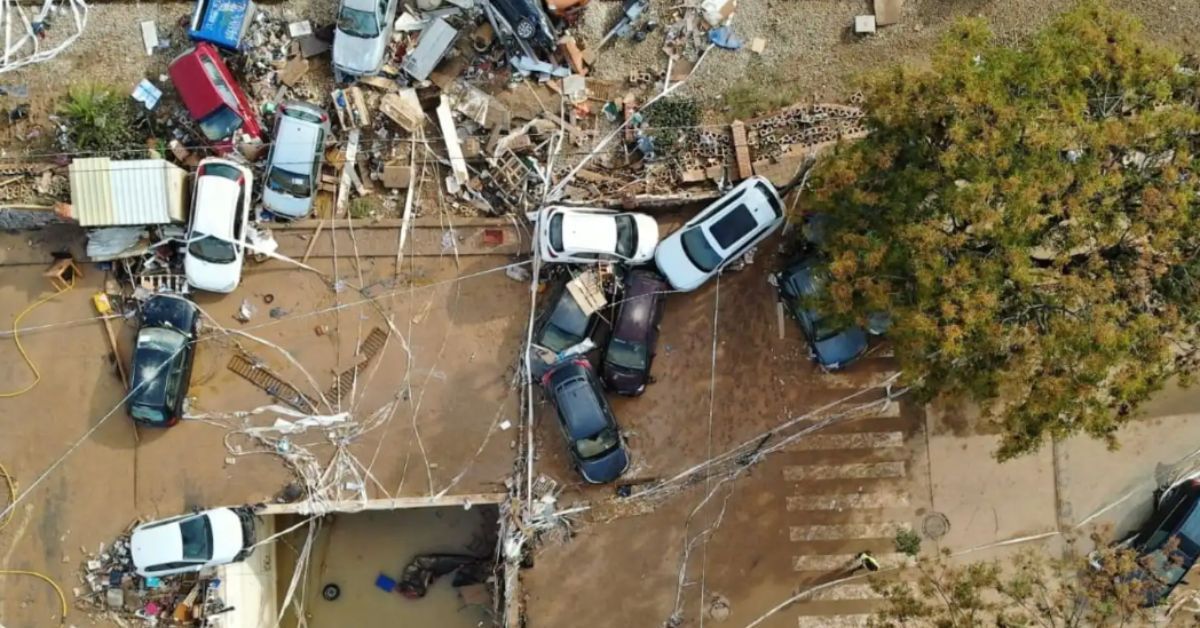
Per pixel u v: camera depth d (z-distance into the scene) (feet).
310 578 79.92
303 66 72.90
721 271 73.46
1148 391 61.72
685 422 74.08
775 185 72.33
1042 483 74.59
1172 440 74.64
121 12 73.00
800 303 69.67
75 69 72.84
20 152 72.43
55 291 72.74
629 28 73.61
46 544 72.43
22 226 72.08
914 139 60.85
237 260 71.15
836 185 61.41
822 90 73.46
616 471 71.41
